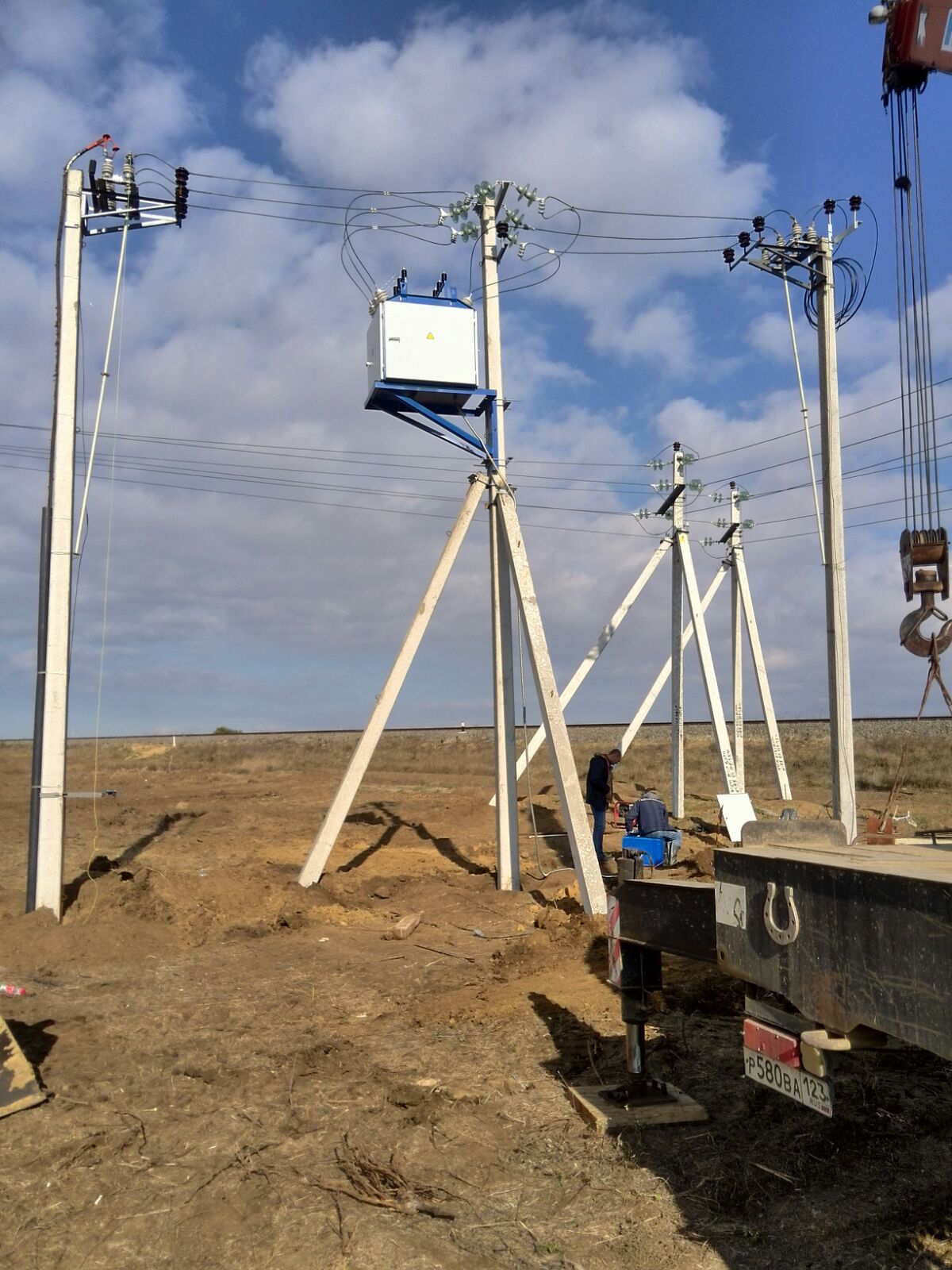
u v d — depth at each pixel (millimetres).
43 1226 4570
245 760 48375
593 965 9188
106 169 12258
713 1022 7598
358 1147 5434
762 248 15898
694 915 4922
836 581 15211
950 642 6270
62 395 11938
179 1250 4367
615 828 20859
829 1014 3631
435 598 14039
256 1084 6426
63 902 11688
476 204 14281
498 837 14219
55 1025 7773
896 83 7633
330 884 13898
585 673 21250
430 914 12695
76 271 12234
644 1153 5293
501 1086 6359
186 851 17406
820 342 15797
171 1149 5414
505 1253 4320
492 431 14133
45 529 11773
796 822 5164
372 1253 4297
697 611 21969
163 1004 8469
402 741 65250
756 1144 5324
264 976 9500
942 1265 4051
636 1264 4207
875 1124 5496
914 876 3178
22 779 32531
